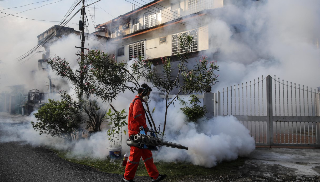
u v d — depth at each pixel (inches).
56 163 209.5
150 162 151.2
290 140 284.0
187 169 190.7
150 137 146.9
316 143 255.9
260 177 168.9
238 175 174.2
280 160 209.6
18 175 175.6
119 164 206.7
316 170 181.5
